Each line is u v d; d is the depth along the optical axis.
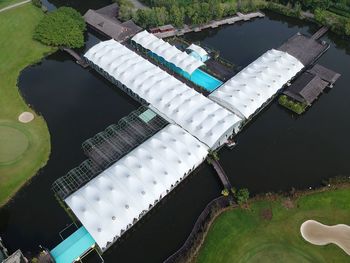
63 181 103.81
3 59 147.88
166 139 108.69
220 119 114.31
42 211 99.50
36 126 121.69
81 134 119.44
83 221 89.88
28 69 145.12
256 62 137.50
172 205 101.75
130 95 132.38
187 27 164.50
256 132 120.94
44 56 149.88
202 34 163.50
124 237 94.88
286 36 161.75
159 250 92.44
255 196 100.94
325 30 163.62
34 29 163.25
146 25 164.62
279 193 102.62
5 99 131.12
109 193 94.56
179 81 128.88
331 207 99.25
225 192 100.62
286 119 125.19
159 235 95.44
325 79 134.25
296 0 176.25
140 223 97.75
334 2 174.25
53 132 119.88
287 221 96.31
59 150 114.31
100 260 90.44
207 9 163.25
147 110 122.81
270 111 128.00
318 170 109.50
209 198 102.94
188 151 105.50
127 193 95.38
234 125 114.25
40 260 86.06
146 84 126.50
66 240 90.56
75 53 150.12
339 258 89.19
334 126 122.50
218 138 109.38
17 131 119.75
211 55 149.12
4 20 169.00
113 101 131.38
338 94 133.12
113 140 114.12
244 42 158.00
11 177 106.88
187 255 88.81
